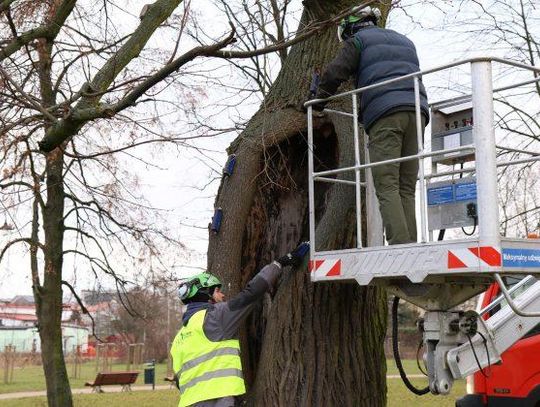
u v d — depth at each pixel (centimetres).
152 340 5759
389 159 658
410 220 697
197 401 658
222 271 867
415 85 625
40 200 1603
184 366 675
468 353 678
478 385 1061
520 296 798
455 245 573
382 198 665
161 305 3222
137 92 703
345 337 834
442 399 2491
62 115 799
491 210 559
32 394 3281
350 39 695
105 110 709
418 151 621
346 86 880
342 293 839
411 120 668
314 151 939
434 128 712
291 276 846
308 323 830
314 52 905
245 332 899
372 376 853
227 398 664
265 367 834
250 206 898
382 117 664
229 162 901
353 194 839
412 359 4612
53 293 1689
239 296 686
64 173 1600
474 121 575
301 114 888
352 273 647
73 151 1266
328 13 901
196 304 697
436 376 657
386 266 620
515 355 1029
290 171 943
